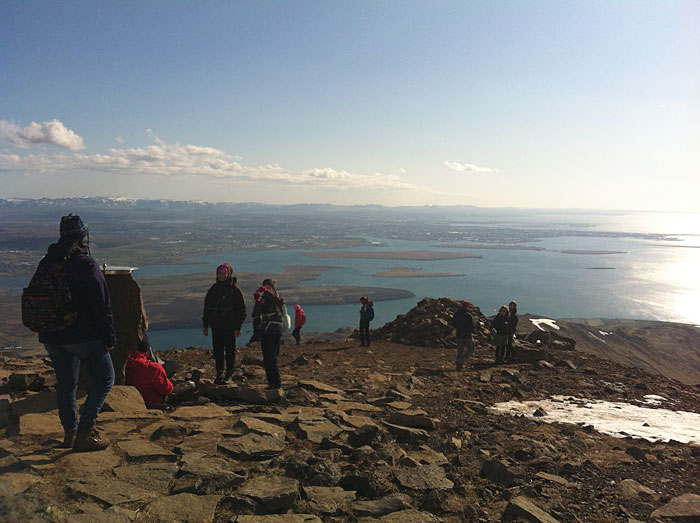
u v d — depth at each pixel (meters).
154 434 4.42
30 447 3.92
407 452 4.68
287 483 3.44
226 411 5.73
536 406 8.13
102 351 4.02
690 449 5.61
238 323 8.15
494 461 4.29
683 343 93.50
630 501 3.80
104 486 3.19
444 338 18.34
